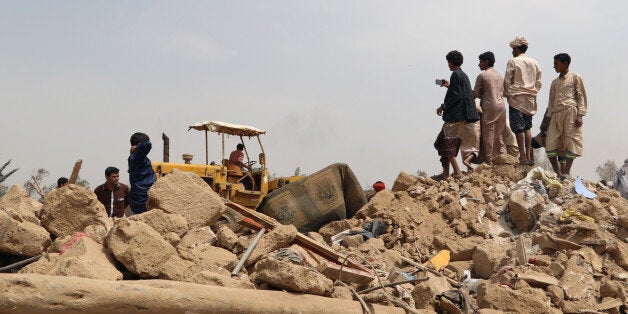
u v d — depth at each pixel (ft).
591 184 35.55
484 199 33.94
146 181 26.84
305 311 19.49
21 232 20.16
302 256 22.67
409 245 30.45
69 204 21.88
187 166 41.88
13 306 14.84
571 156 37.99
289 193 33.73
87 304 15.76
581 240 29.32
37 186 27.40
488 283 24.80
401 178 35.22
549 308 24.61
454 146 36.35
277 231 23.24
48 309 15.24
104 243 20.20
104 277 18.33
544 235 29.55
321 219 33.73
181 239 21.89
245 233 27.76
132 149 26.89
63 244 20.43
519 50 38.55
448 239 30.78
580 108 37.88
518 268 27.14
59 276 15.92
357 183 34.76
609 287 26.73
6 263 20.47
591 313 25.39
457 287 26.32
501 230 31.99
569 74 38.24
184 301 17.22
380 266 26.81
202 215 23.30
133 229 19.63
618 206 33.17
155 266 19.74
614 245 28.99
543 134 40.78
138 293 16.57
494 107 38.04
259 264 20.27
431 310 23.30
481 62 38.83
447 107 36.35
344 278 22.56
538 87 38.06
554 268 27.40
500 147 39.24
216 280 19.17
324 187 34.06
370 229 31.22
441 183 35.60
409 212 32.12
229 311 17.98
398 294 23.34
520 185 34.06
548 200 33.01
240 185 42.73
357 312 20.81
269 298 19.03
